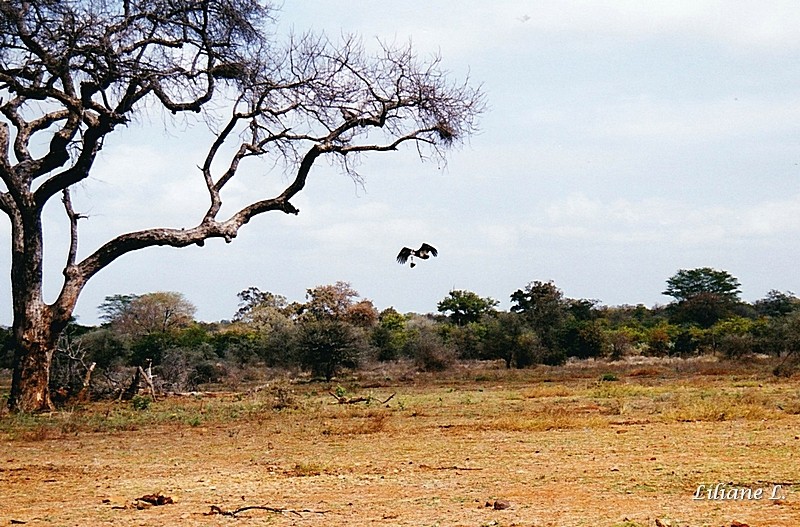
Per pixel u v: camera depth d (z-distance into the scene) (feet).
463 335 205.98
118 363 138.62
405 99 88.43
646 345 221.66
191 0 78.74
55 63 72.79
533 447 43.60
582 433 49.85
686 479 31.73
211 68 82.23
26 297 77.15
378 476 34.86
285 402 79.30
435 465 37.93
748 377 114.52
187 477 36.11
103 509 28.50
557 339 195.83
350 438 51.13
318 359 147.84
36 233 77.36
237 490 31.99
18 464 42.39
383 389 109.40
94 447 50.29
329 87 86.99
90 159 77.00
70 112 79.77
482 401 81.15
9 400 76.95
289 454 44.04
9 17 69.10
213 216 82.48
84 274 79.15
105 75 75.87
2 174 74.69
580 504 27.45
